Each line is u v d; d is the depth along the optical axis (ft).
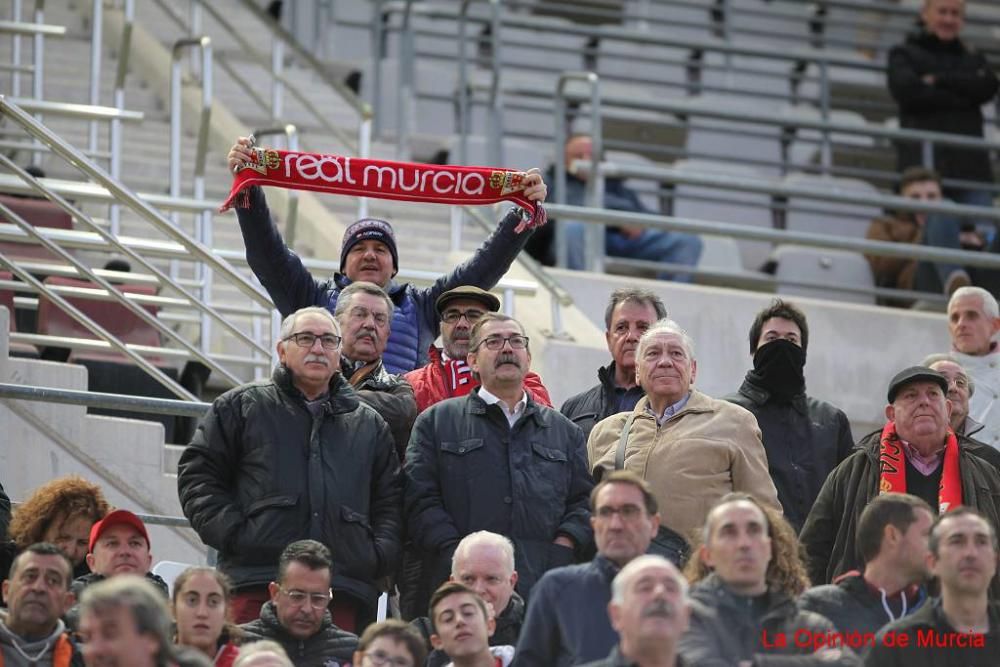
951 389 101.14
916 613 77.87
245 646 76.18
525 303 137.80
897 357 144.77
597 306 141.69
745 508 75.66
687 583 76.02
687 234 156.46
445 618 80.33
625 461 91.30
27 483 111.24
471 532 88.12
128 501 112.98
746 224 185.47
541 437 90.12
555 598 77.10
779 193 151.02
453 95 182.29
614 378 101.19
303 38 189.88
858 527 81.46
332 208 159.63
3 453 111.04
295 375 89.86
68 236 117.19
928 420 92.22
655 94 199.00
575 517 88.89
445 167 103.14
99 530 87.15
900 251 145.48
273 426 88.74
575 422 100.27
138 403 98.94
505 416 90.17
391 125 182.60
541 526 88.33
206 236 131.03
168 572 99.04
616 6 206.80
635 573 70.03
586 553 88.63
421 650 78.48
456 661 80.02
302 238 151.64
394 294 104.01
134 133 160.25
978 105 172.96
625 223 139.74
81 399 98.48
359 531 87.76
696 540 81.25
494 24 170.81
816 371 142.72
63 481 92.79
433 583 87.71
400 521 89.15
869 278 165.89
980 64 173.27
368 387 94.99
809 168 171.22
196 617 81.10
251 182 100.73
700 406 92.12
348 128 175.32
